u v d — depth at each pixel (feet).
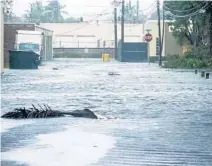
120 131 60.70
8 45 272.31
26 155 47.06
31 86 128.98
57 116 74.28
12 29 274.36
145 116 74.13
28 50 240.12
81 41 503.61
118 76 174.91
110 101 94.48
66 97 101.50
